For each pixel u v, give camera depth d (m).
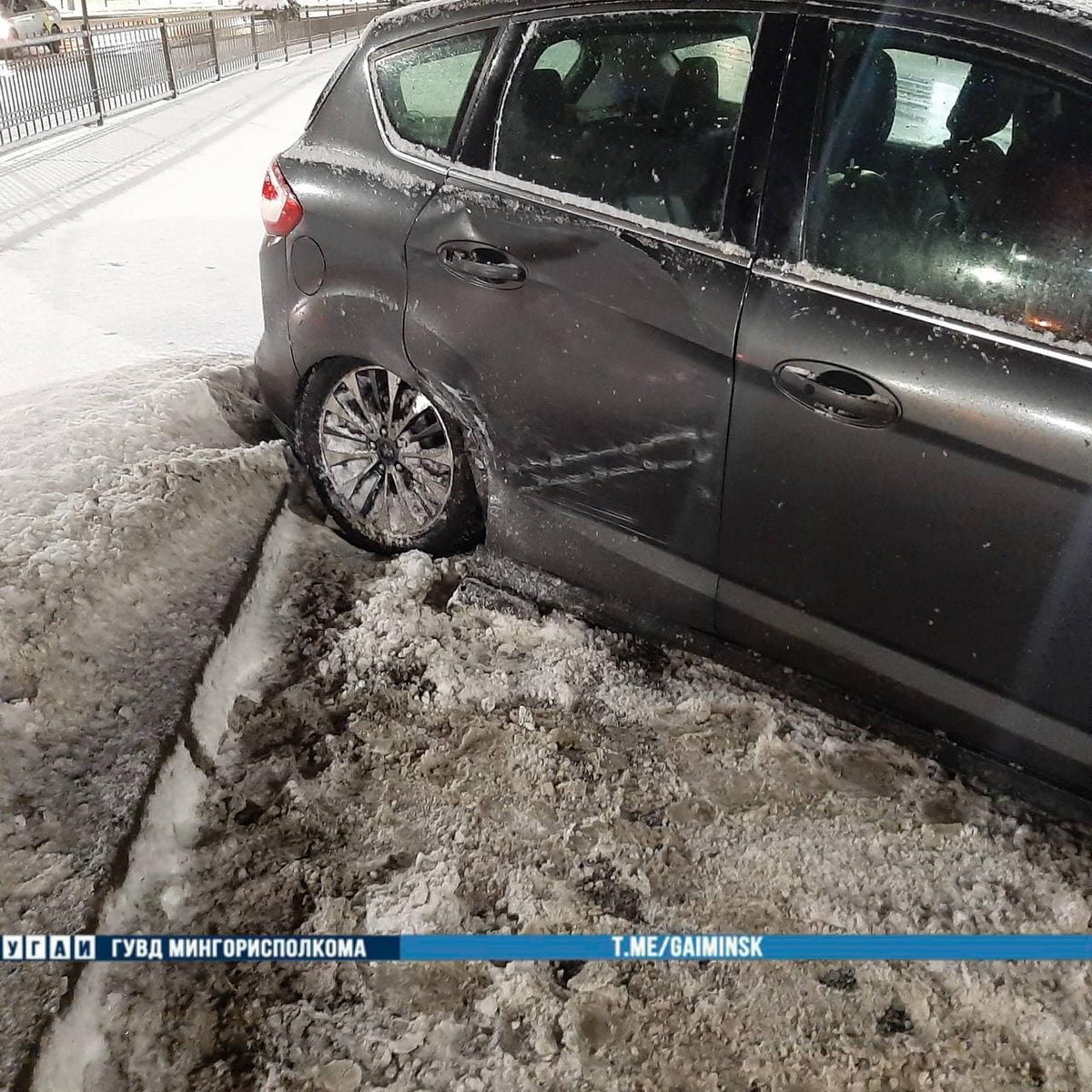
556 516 2.70
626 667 2.75
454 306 2.66
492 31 2.66
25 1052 1.63
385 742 2.49
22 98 9.97
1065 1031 1.82
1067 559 1.91
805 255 2.14
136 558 2.73
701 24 2.31
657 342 2.31
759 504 2.27
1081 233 1.89
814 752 2.46
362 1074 1.76
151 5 44.41
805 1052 1.81
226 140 10.55
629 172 2.40
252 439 3.68
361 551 3.26
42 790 2.12
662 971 1.96
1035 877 2.13
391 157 2.82
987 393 1.92
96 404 3.45
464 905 2.07
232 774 2.38
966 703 2.14
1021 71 1.97
